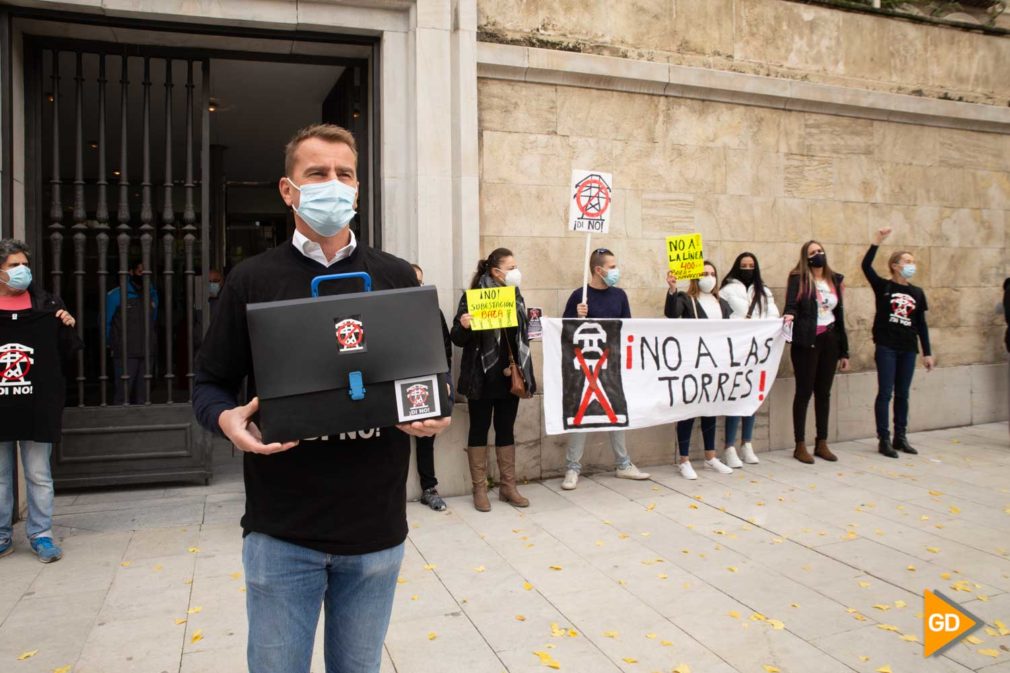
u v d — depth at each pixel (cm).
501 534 492
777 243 730
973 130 827
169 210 605
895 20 784
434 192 581
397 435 197
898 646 335
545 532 496
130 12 534
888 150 783
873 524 508
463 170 585
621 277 664
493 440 616
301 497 184
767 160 723
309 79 735
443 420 187
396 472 196
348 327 180
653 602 384
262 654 185
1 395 433
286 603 185
